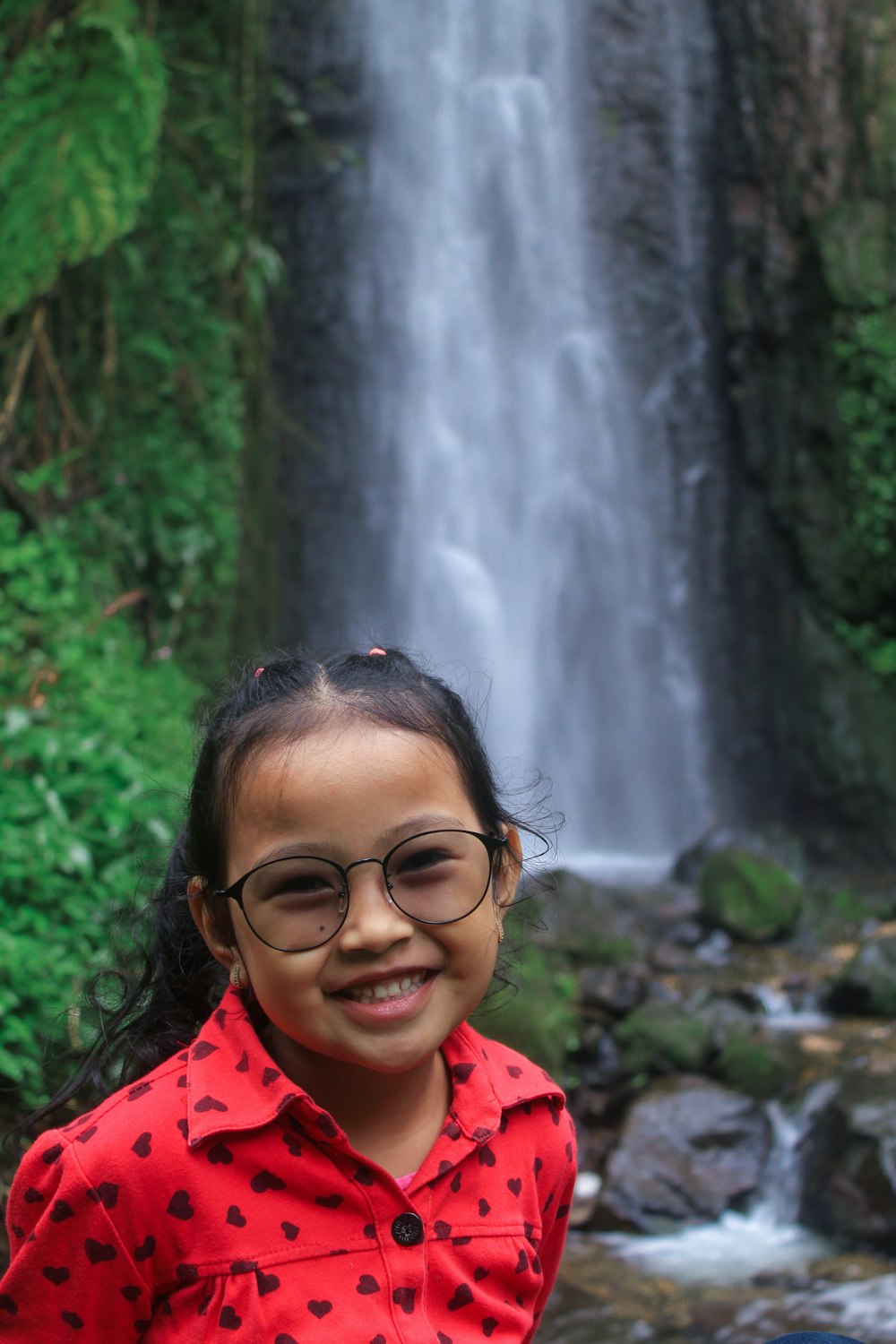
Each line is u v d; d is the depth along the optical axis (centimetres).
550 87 998
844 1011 577
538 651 959
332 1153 125
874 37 901
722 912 671
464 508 970
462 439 974
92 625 490
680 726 955
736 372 948
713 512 965
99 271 565
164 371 589
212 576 603
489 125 993
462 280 983
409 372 968
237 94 659
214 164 633
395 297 970
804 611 902
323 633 931
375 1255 123
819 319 895
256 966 123
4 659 430
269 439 798
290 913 120
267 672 135
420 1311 122
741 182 950
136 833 319
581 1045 520
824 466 893
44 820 350
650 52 994
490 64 999
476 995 127
